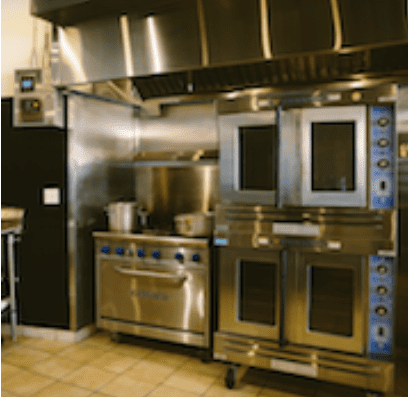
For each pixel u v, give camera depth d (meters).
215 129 3.65
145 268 3.12
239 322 2.73
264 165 2.67
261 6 2.51
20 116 3.27
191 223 3.00
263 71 3.06
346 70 2.86
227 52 2.71
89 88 3.24
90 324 3.53
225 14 2.62
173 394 2.55
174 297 3.02
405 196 2.70
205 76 3.27
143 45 2.91
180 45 2.81
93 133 3.50
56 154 3.31
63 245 3.34
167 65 2.90
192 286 2.95
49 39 3.78
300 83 3.04
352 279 2.47
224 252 2.76
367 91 2.35
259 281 2.71
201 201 3.65
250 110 2.64
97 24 2.97
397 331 2.68
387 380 2.33
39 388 2.60
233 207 2.69
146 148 3.98
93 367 2.90
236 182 2.71
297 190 2.55
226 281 2.76
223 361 3.05
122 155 3.88
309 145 2.51
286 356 2.56
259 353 2.64
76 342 3.34
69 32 3.08
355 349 2.44
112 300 3.27
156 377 2.77
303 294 2.55
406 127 2.71
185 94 3.49
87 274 3.47
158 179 3.83
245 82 3.20
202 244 2.88
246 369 2.94
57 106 3.22
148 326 3.13
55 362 2.97
